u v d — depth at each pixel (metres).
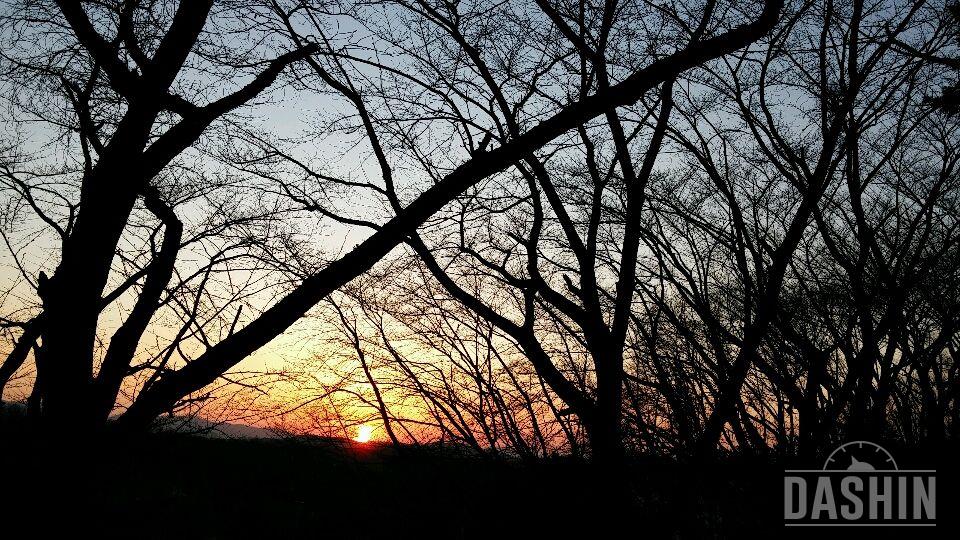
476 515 7.51
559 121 4.24
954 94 8.48
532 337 8.53
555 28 8.34
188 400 6.11
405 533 7.72
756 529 6.84
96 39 4.38
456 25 8.42
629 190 8.25
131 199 4.30
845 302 7.72
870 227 8.76
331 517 8.31
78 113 6.53
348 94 8.32
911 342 8.34
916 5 8.14
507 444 8.58
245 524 8.98
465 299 8.67
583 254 8.43
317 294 3.75
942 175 8.10
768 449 7.39
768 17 4.98
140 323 4.47
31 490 3.69
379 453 9.07
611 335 7.80
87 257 4.13
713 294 9.05
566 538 7.00
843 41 8.44
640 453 7.50
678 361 7.89
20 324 7.01
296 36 6.92
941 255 7.94
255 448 10.31
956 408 7.46
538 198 9.08
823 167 7.68
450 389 9.09
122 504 7.86
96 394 4.09
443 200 3.90
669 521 6.91
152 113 4.38
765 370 7.68
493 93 8.60
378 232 3.87
